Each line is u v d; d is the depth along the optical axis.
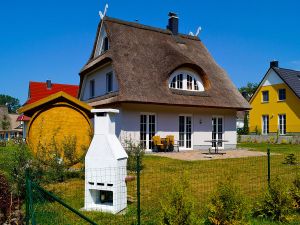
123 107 19.61
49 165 10.01
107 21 23.50
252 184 10.09
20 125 57.94
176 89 21.61
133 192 8.99
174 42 25.67
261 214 7.02
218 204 5.97
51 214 6.79
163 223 5.39
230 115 24.88
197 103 21.31
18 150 9.36
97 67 23.98
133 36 23.33
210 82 23.38
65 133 12.76
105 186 7.49
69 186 9.61
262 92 38.06
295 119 34.25
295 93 33.81
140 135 20.30
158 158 16.62
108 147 7.56
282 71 36.41
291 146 27.67
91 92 26.50
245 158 16.70
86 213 7.15
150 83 20.30
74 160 11.49
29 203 4.98
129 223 6.50
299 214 7.21
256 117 38.56
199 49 27.19
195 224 5.34
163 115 21.28
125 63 20.64
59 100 12.84
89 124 12.98
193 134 22.72
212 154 19.20
